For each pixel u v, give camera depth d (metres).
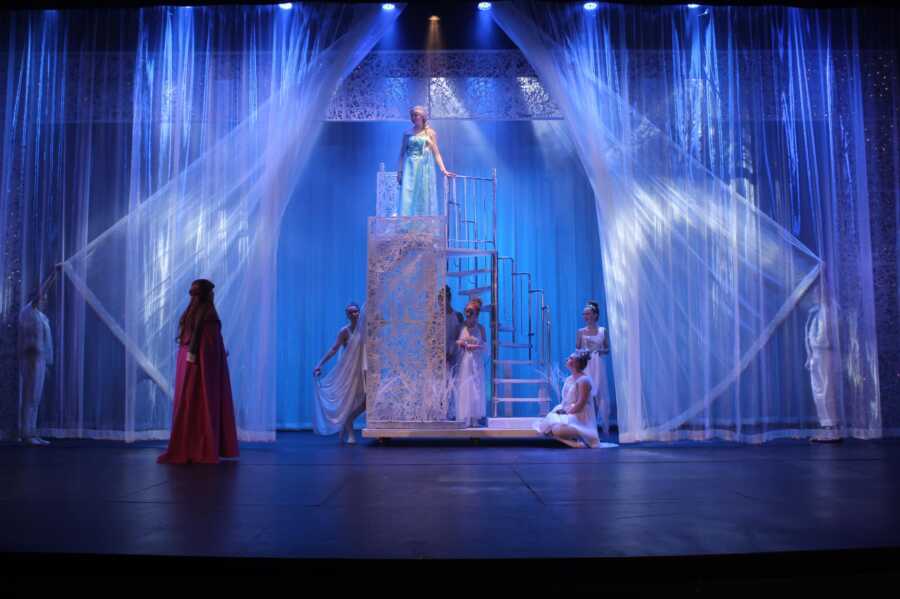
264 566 2.65
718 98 7.18
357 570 2.62
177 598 2.54
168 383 6.93
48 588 2.60
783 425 6.95
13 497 3.95
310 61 7.18
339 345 7.34
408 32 7.96
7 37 7.34
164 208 7.05
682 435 6.86
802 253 7.09
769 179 7.15
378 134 9.45
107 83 7.30
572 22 7.19
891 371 7.12
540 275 9.27
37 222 7.15
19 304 7.05
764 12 7.31
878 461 5.42
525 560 2.62
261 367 6.92
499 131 9.39
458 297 9.09
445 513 3.46
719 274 7.00
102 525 3.21
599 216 7.05
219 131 7.13
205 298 5.71
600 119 7.08
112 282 7.12
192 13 7.29
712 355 6.94
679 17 7.28
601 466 5.20
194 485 4.37
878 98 7.29
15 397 6.95
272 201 7.01
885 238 7.19
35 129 7.26
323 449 6.46
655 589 2.60
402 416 6.86
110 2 7.36
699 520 3.27
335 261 9.35
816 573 2.71
